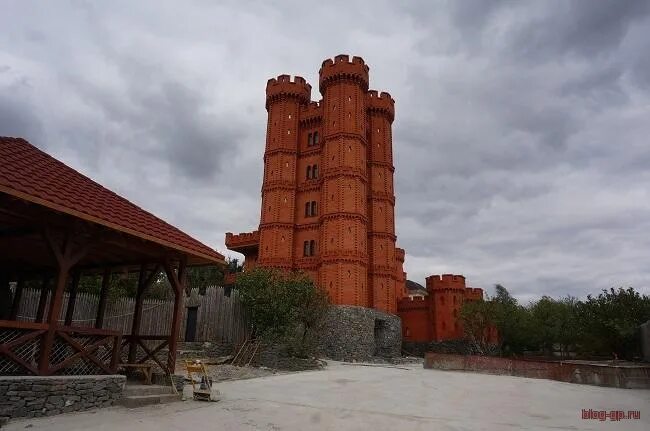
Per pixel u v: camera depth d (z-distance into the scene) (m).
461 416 12.52
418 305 59.91
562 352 54.09
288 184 52.31
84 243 11.95
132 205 14.18
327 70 53.16
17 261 16.86
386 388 18.44
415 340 58.50
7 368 11.49
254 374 22.81
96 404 11.43
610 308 34.59
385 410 13.12
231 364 26.56
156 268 15.74
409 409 13.45
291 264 49.47
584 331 36.72
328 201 48.25
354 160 49.31
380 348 48.19
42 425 9.34
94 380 11.52
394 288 52.38
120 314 26.28
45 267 17.34
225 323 30.53
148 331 27.73
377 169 55.09
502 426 11.23
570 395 17.95
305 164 53.81
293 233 50.97
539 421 12.19
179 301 14.72
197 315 30.95
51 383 10.49
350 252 46.00
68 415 10.41
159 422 10.10
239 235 60.38
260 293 30.77
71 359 11.50
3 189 9.12
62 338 11.43
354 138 50.09
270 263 49.03
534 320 52.88
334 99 51.91
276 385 18.62
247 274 32.53
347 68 52.25
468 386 19.77
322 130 53.03
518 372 25.34
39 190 10.16
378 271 51.00
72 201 10.88
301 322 34.00
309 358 32.53
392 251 53.25
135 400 11.88
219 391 15.88
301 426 10.41
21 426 9.16
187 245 14.14
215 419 10.76
